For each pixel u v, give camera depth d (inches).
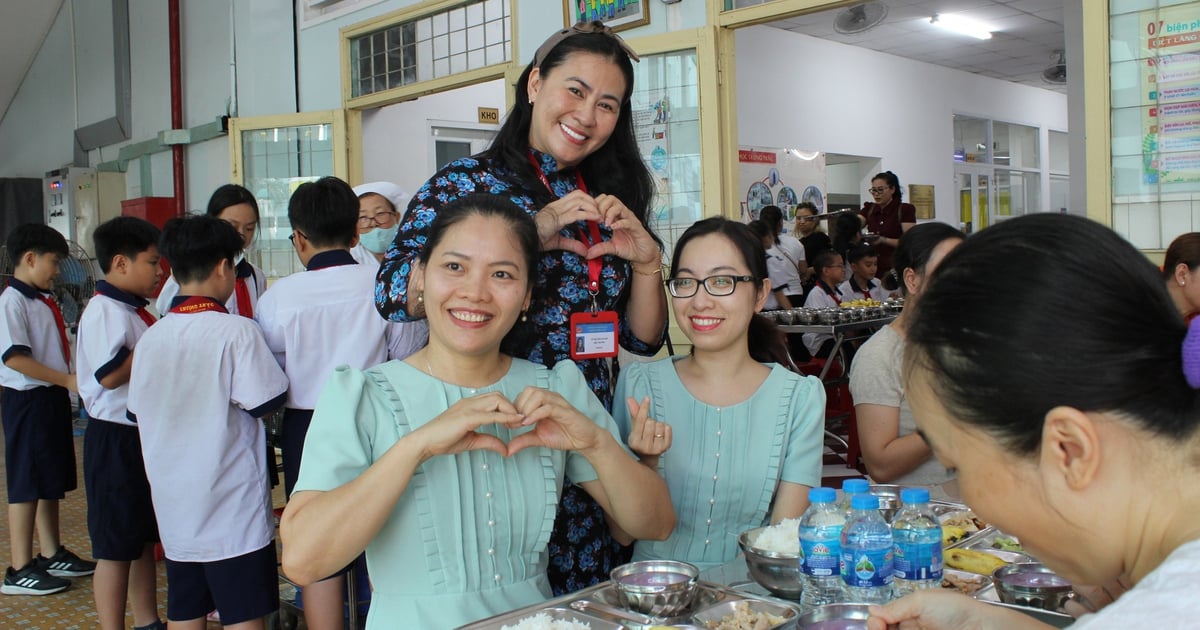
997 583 51.3
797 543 56.3
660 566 56.2
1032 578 51.9
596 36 67.6
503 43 192.2
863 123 351.9
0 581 145.2
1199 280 104.7
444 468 53.7
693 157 160.2
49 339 144.5
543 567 61.4
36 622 127.3
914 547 52.7
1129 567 26.9
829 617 46.2
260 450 97.7
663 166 163.3
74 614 130.3
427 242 55.7
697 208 160.4
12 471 141.3
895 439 86.5
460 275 53.6
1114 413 25.2
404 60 215.6
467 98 271.7
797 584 53.9
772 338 78.7
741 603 52.0
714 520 67.9
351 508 48.0
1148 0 114.7
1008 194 438.3
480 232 53.6
